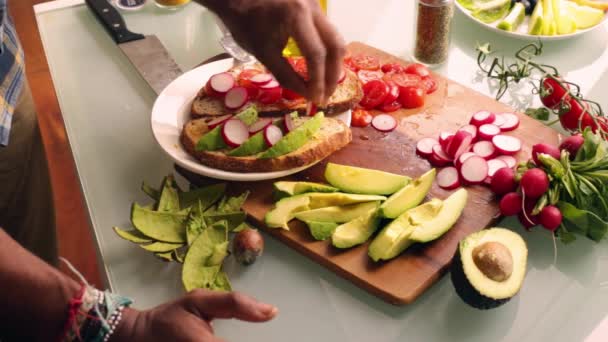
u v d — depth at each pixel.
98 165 1.06
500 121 1.06
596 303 0.87
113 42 1.30
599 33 1.24
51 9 1.38
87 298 0.78
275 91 1.07
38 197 1.29
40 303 0.78
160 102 1.08
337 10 1.34
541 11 1.22
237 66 1.15
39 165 1.28
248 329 0.86
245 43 0.94
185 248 0.92
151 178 1.04
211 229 0.91
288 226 0.94
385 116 1.09
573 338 0.84
